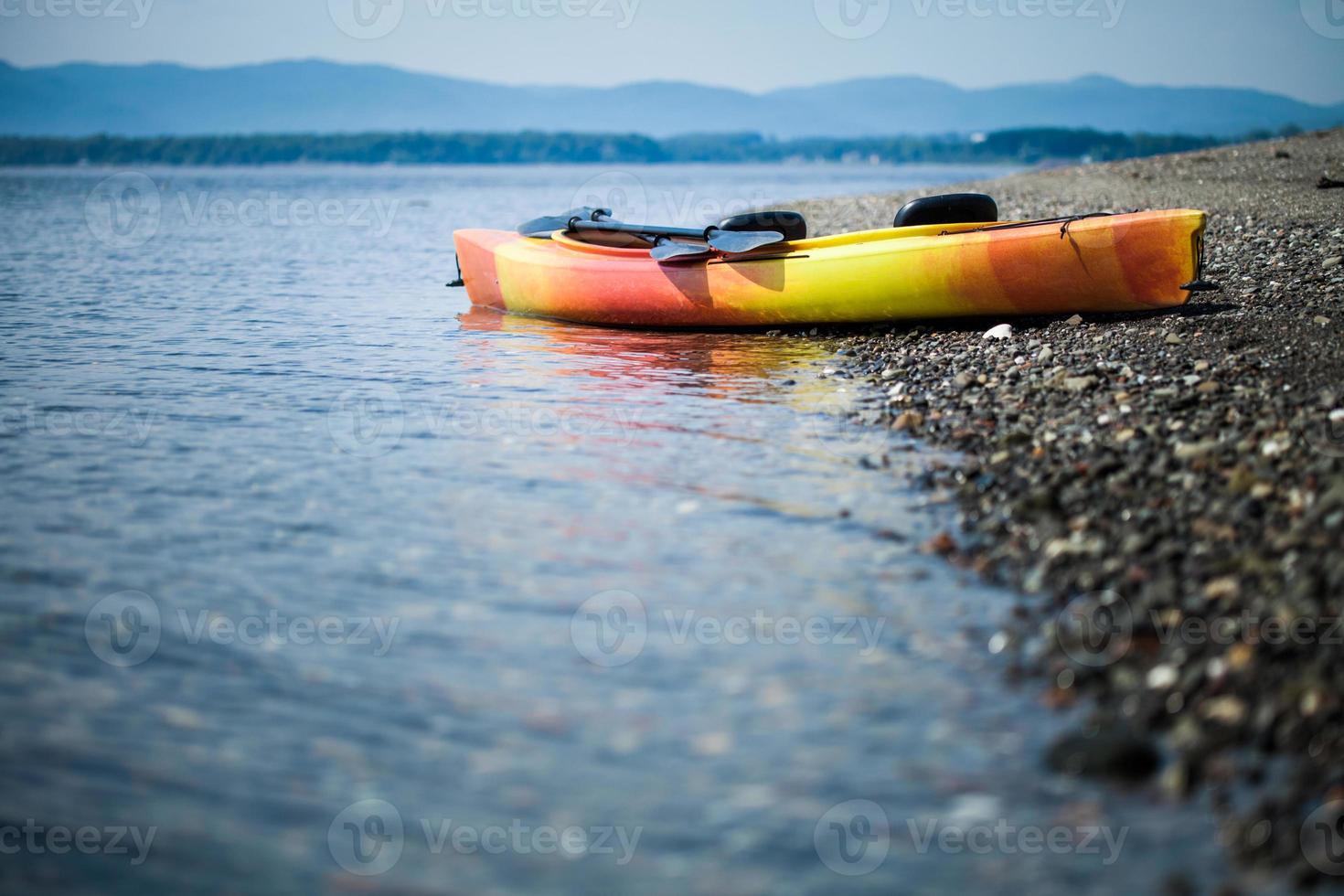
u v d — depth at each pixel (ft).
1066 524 16.60
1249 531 15.58
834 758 11.50
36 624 14.88
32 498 18.13
